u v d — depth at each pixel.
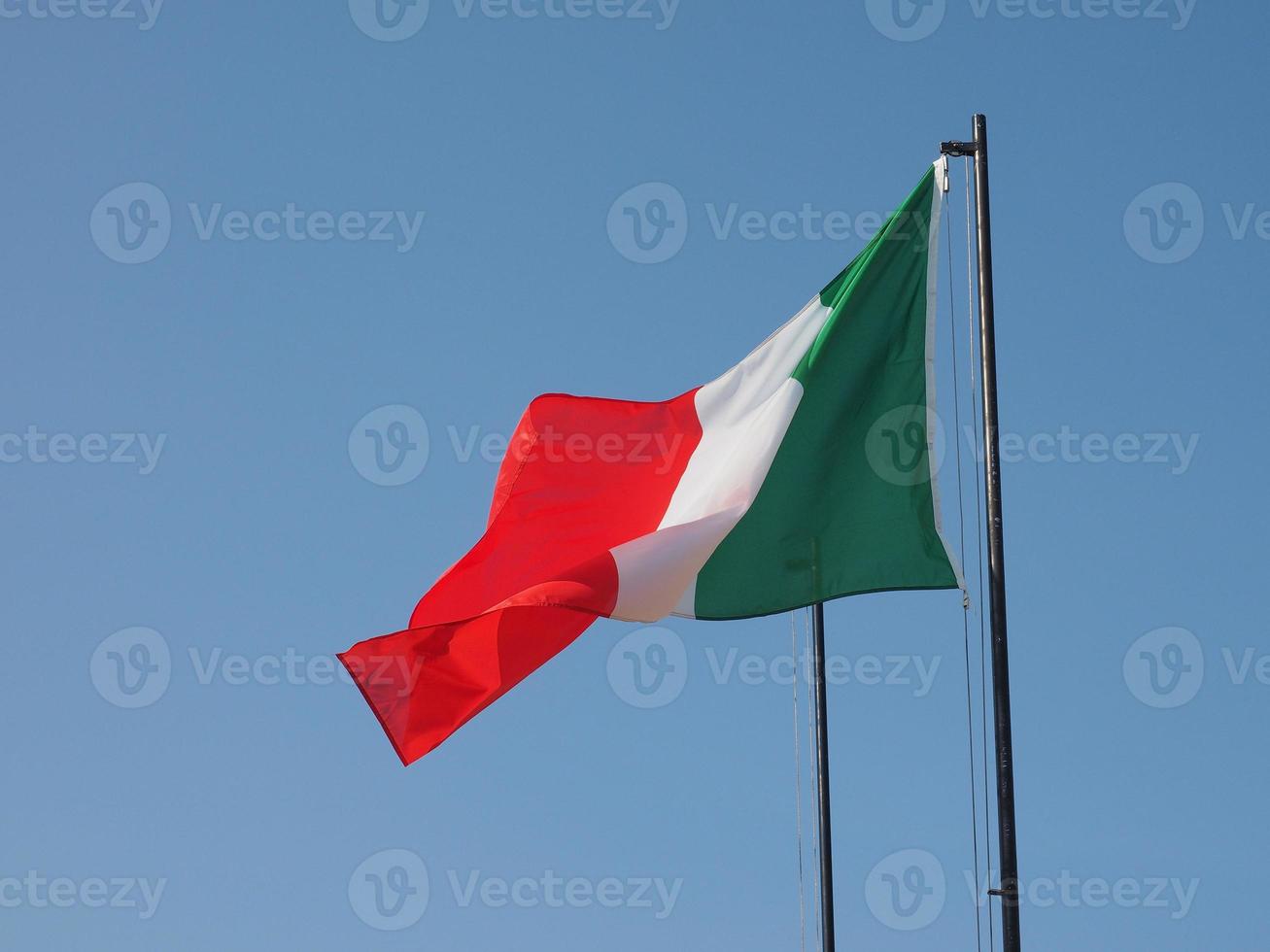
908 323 24.08
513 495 27.64
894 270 24.08
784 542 23.61
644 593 23.39
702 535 23.66
